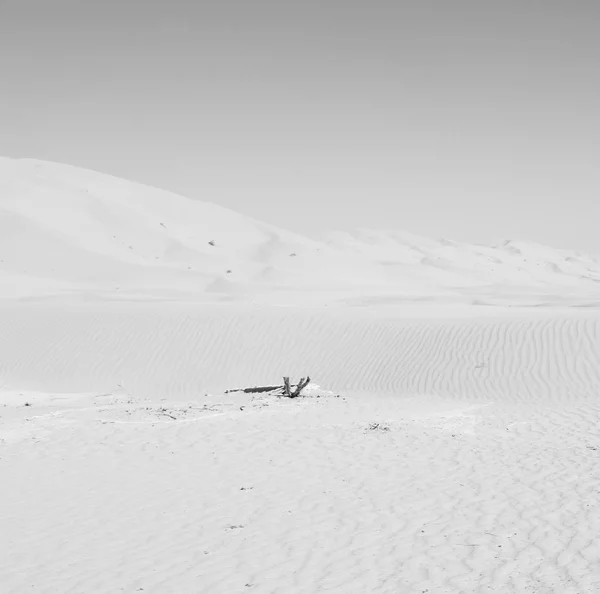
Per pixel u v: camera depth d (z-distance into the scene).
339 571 7.88
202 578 7.77
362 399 21.02
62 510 10.13
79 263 87.06
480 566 7.92
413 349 29.47
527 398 22.12
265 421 15.79
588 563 7.88
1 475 11.83
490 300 64.50
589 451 13.09
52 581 7.80
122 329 34.00
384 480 11.38
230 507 10.17
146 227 114.69
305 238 142.50
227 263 109.31
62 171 126.88
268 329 33.41
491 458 12.70
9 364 31.16
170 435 14.49
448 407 18.98
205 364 30.52
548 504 10.00
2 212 95.56
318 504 10.23
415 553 8.35
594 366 24.88
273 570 7.94
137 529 9.37
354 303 59.56
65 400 21.52
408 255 174.88
